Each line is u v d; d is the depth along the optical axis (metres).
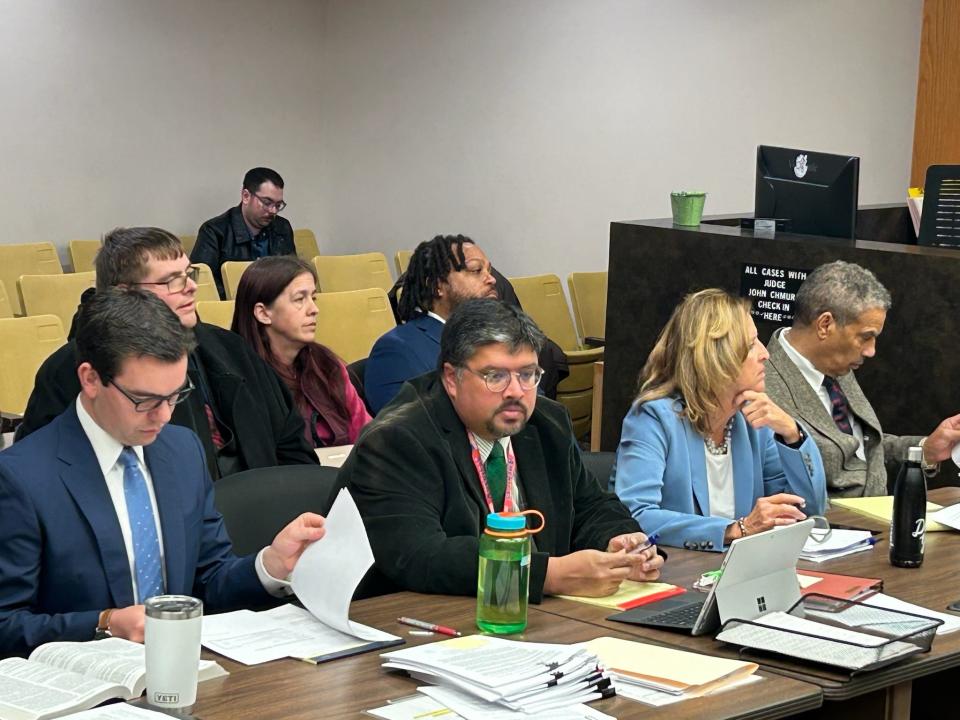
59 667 1.78
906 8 6.25
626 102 7.50
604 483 2.99
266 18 9.27
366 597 2.44
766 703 1.79
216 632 2.02
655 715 1.73
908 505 2.54
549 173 7.99
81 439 2.12
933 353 3.57
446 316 4.14
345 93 9.38
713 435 2.84
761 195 4.27
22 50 8.16
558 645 1.94
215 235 7.88
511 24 8.11
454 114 8.58
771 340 3.32
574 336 6.84
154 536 2.17
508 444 2.50
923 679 2.71
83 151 8.50
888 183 6.41
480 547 2.08
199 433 3.25
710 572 2.46
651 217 7.45
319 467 2.73
